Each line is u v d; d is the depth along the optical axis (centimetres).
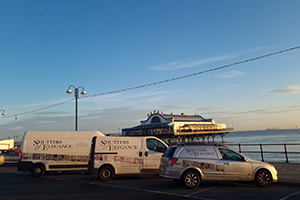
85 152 1299
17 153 1731
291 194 779
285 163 1405
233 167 909
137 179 1150
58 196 789
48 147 1275
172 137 7912
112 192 843
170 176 902
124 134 8875
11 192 862
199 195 783
